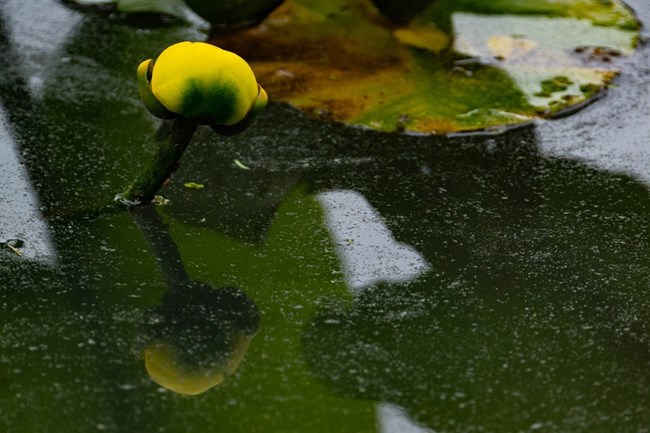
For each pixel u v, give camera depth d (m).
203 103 0.88
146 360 0.87
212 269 0.91
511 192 0.96
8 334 0.88
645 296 0.90
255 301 0.89
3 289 0.89
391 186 0.96
